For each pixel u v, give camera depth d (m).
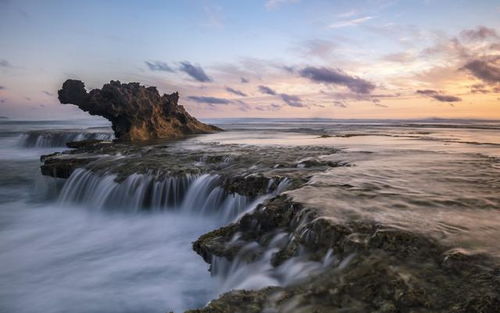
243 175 14.27
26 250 11.64
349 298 4.55
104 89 39.31
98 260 10.55
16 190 22.48
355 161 16.47
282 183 12.45
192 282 8.85
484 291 4.23
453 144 28.06
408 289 4.46
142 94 42.34
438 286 4.47
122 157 22.05
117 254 11.01
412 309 4.11
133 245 11.79
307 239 6.60
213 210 14.34
